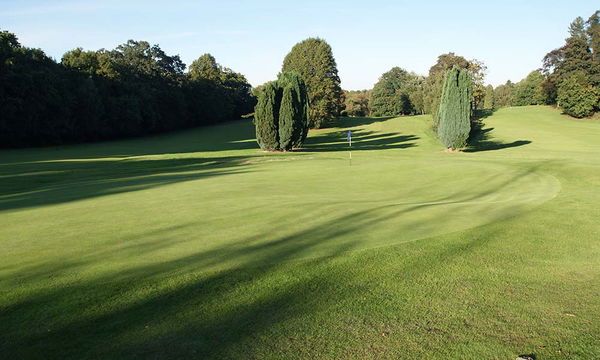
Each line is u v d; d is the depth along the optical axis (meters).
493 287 5.70
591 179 17.77
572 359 3.91
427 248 7.48
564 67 83.56
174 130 81.81
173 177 21.38
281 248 7.55
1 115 48.72
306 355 3.97
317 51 68.44
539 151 40.28
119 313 4.95
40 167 30.11
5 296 5.50
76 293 5.57
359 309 5.00
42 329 4.57
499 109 88.06
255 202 12.64
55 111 55.09
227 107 97.69
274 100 43.50
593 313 4.89
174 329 4.53
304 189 15.94
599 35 79.44
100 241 8.32
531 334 4.38
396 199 13.52
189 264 6.72
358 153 40.81
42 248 7.88
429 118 74.25
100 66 67.31
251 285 5.79
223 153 42.09
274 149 44.59
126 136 69.81
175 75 85.44
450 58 76.19
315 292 5.53
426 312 4.91
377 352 4.02
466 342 4.21
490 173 20.25
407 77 120.75
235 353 4.02
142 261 6.91
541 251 7.38
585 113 70.69
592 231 8.73
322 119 69.56
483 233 8.53
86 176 24.56
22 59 53.50
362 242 7.87
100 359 3.94
